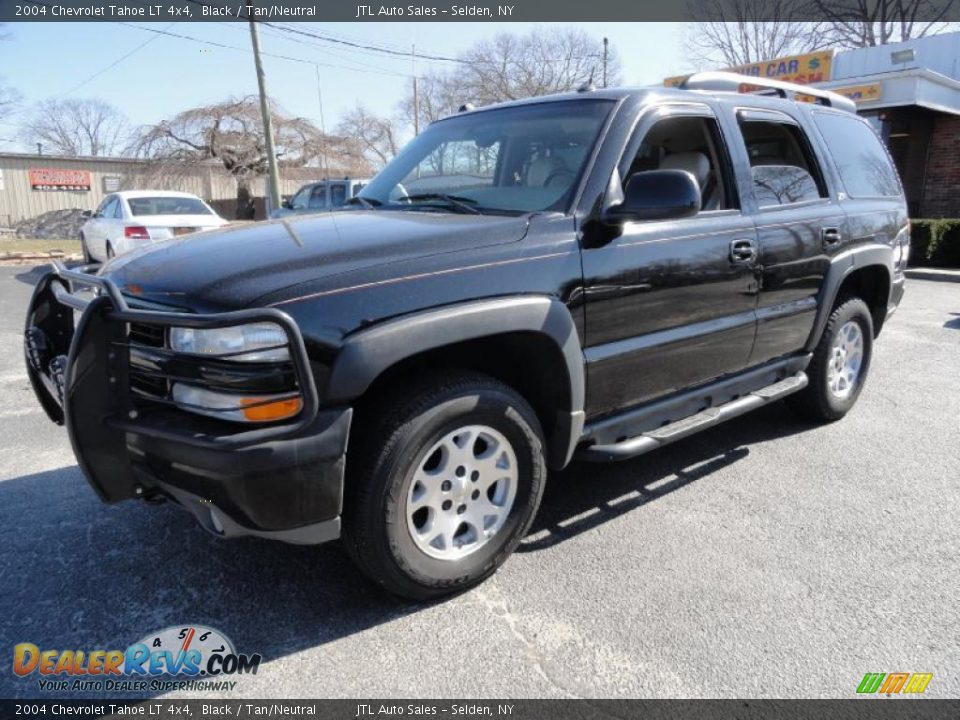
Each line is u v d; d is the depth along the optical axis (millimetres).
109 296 2342
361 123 27562
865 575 2939
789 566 3008
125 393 2422
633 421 3311
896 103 14289
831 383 4684
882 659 2434
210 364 2285
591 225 2980
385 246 2578
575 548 3164
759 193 3850
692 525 3373
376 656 2461
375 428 2469
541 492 2967
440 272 2537
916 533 3293
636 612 2693
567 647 2498
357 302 2352
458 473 2721
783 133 4230
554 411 2992
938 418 4938
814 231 4125
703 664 2410
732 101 3840
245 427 2273
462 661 2434
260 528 2303
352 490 2471
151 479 2494
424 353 2650
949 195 16859
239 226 3238
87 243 13898
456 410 2582
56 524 3381
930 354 6781
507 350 2900
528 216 2906
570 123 3314
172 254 2797
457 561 2734
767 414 5031
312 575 2959
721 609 2711
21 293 10945
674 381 3461
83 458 2387
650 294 3188
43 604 2756
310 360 2244
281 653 2480
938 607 2721
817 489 3771
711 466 4090
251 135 26109
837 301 4637
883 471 4012
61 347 3078
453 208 3244
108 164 33062
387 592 2824
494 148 3482
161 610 2725
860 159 4875
